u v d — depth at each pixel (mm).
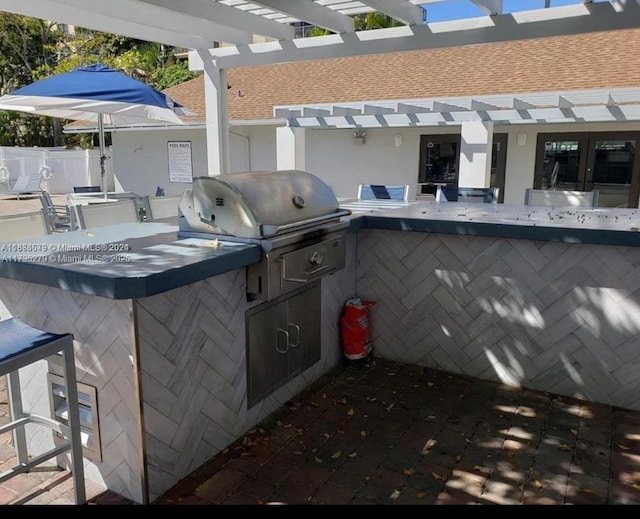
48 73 21203
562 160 9203
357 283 3973
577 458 2686
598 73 8562
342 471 2584
